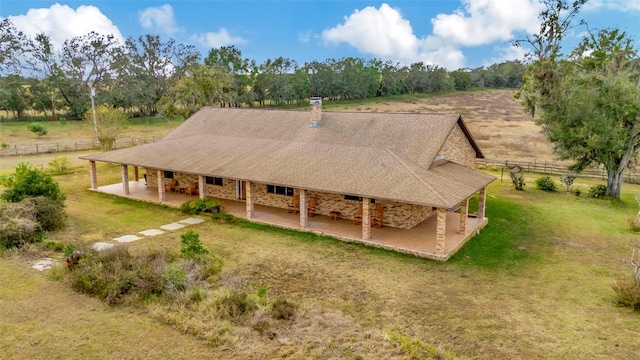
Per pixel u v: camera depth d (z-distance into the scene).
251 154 23.61
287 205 23.47
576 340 11.40
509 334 11.69
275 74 89.81
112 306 12.66
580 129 26.42
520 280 15.30
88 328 11.48
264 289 13.52
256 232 20.08
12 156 40.91
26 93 77.56
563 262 17.08
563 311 13.02
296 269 15.96
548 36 32.22
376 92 115.38
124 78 79.44
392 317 12.58
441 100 111.31
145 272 13.73
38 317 11.98
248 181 21.02
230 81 59.03
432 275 15.61
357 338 11.18
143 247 17.69
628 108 25.28
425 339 11.41
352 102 103.12
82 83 77.25
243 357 10.38
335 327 11.77
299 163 21.61
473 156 26.39
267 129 26.70
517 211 24.62
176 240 18.81
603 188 28.69
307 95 98.06
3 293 13.31
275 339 11.20
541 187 30.31
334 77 100.56
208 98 53.56
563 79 27.84
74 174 32.75
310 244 18.56
